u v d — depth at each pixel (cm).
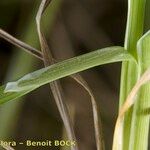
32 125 30
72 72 10
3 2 30
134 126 12
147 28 25
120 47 11
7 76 26
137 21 11
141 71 11
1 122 24
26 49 13
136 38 11
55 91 13
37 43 25
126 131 12
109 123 30
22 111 30
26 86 10
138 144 12
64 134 21
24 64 26
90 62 10
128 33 11
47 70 10
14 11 30
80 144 30
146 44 11
